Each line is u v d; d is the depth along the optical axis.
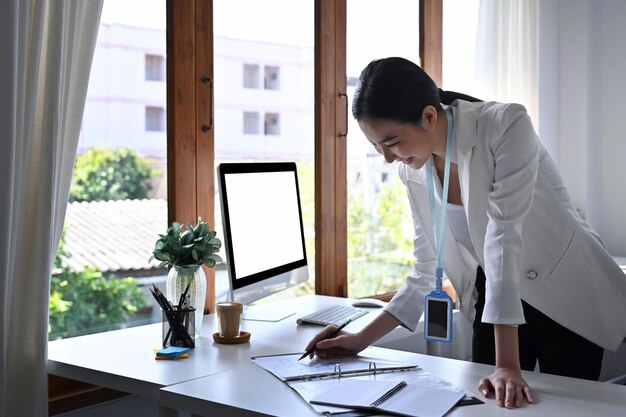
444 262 1.94
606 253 1.81
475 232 1.72
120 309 2.26
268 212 2.36
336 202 2.94
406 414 1.32
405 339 3.08
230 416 1.39
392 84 1.61
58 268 2.10
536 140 1.66
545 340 1.85
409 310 1.85
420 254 1.92
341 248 2.97
